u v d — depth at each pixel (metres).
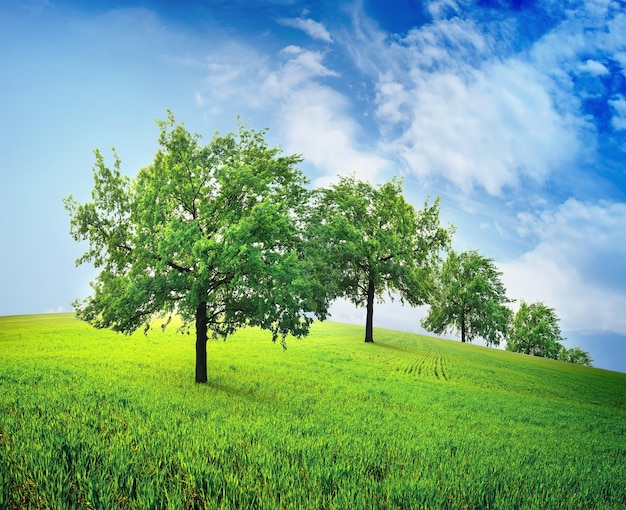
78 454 8.35
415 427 16.20
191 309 21.48
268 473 7.97
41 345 34.41
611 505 8.95
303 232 25.23
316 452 9.95
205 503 6.55
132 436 9.98
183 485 7.37
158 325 59.03
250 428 12.09
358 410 18.94
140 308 21.41
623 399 39.06
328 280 41.56
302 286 20.44
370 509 6.86
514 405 26.64
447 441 13.75
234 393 20.44
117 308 20.19
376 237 48.16
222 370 28.59
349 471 8.67
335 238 45.12
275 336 21.09
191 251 19.38
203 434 10.79
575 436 19.19
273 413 15.73
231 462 8.50
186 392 18.78
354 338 56.56
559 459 13.37
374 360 40.28
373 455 10.37
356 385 27.17
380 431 14.30
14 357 27.33
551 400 32.34
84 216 21.28
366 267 49.88
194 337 47.84
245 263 19.27
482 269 76.31
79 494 6.64
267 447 10.05
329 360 37.81
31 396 14.58
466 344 71.94
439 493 7.94
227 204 22.20
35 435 9.36
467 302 74.44
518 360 59.59
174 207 22.38
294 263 20.89
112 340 40.66
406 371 36.44
